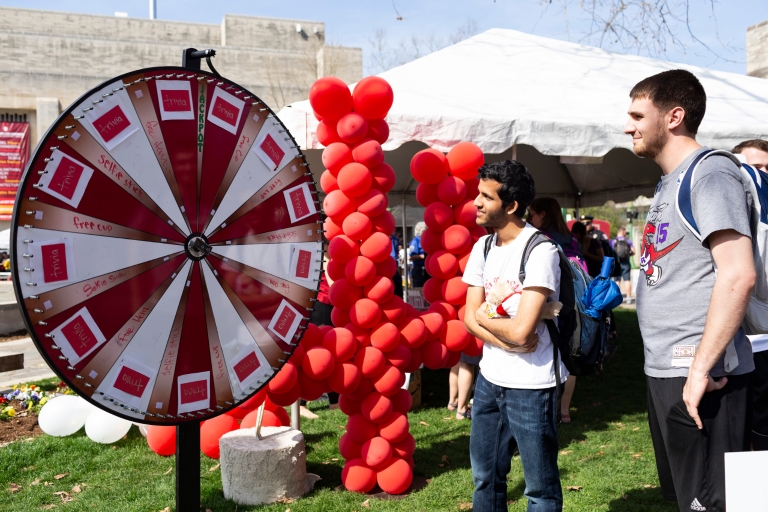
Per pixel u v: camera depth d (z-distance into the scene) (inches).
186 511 105.9
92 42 1099.9
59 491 157.0
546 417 103.1
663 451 95.4
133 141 91.6
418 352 158.9
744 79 303.6
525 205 106.7
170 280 97.1
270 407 184.5
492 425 110.3
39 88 1071.6
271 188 112.3
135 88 91.3
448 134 201.9
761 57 550.3
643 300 91.6
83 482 163.3
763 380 129.1
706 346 79.2
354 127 144.8
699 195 82.6
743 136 229.6
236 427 178.7
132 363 92.7
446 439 196.1
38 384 271.7
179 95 96.9
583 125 216.2
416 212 490.9
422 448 187.9
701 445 86.2
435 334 158.4
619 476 162.9
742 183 83.3
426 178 159.3
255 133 108.6
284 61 1168.8
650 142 90.7
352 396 152.2
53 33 1224.2
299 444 152.9
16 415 224.4
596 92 252.1
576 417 222.8
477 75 260.7
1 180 1048.2
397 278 235.9
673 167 90.0
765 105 261.3
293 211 116.5
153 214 94.5
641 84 92.4
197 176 100.0
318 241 121.8
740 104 259.6
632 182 398.9
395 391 151.1
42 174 81.7
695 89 88.7
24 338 404.5
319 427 208.7
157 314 95.6
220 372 105.0
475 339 163.2
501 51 290.5
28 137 1058.7
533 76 265.6
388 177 152.6
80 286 86.0
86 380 87.1
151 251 94.4
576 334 104.9
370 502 147.3
